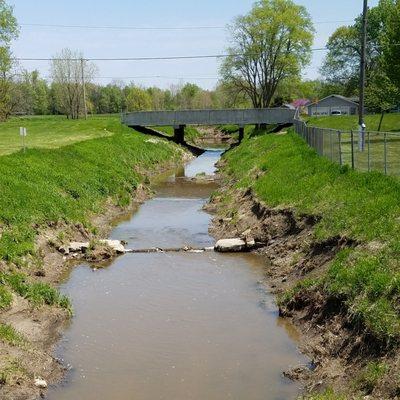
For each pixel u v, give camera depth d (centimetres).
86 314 1436
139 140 5122
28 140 4425
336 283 1298
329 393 984
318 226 1747
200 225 2491
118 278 1733
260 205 2297
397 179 1775
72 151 3378
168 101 13212
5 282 1486
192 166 5053
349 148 3588
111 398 1038
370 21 8362
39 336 1288
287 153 3106
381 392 916
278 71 7612
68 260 1919
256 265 1841
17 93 8962
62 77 9438
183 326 1352
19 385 1050
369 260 1271
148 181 3816
